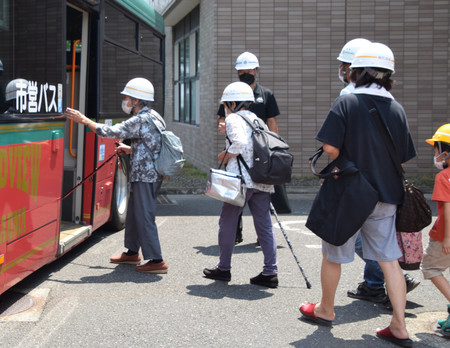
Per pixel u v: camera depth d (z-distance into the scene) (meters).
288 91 13.24
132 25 9.31
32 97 5.25
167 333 4.63
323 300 4.77
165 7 17.98
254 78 7.55
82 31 7.19
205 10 14.52
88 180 7.15
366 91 4.43
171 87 21.72
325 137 4.35
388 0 13.06
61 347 4.33
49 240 5.77
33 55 5.26
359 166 4.34
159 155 6.28
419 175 13.35
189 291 5.71
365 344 4.46
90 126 6.11
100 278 6.11
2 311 5.08
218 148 13.36
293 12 13.12
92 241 7.85
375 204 4.30
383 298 5.42
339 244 4.37
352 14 13.10
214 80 13.27
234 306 5.29
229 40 13.17
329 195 4.44
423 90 13.20
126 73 8.84
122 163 8.09
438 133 4.66
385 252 4.41
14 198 4.91
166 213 10.09
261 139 5.75
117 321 4.87
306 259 6.97
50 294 5.55
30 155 5.22
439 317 5.07
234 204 5.72
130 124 6.21
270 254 5.87
